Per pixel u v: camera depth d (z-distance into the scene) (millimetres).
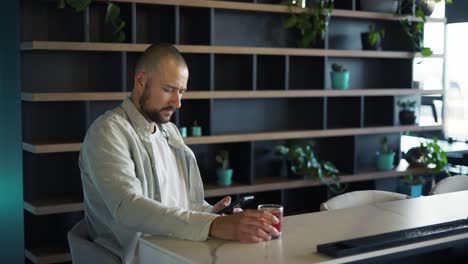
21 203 3959
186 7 4309
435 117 6246
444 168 5293
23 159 4035
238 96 4398
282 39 4906
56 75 4070
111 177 2227
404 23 5137
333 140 5254
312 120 5012
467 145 5969
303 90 4691
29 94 3750
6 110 3930
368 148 5438
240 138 4449
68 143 3812
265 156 4957
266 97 4566
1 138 3951
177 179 2646
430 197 2850
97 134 2318
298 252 1941
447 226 2219
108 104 4301
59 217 4211
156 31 4355
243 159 4641
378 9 5043
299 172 4734
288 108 5004
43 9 3984
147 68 2400
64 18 4051
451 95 6254
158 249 2021
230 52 4355
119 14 4156
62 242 4203
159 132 2584
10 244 4008
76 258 2459
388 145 5520
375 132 5066
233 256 1897
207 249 1977
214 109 4664
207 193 4309
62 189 4184
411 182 5238
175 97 2430
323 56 4840
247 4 4422
